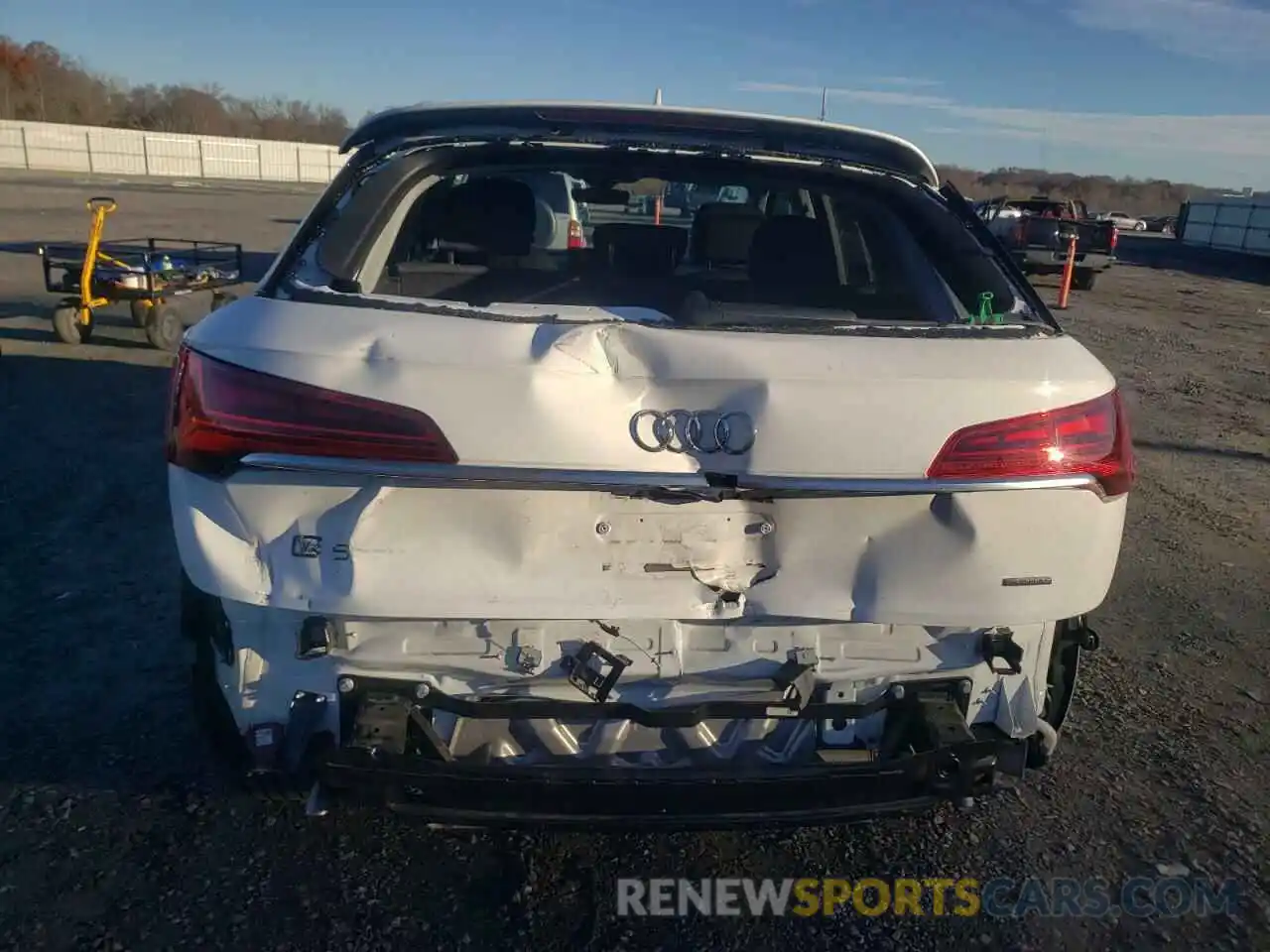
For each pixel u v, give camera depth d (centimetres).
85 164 5075
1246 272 2892
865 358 210
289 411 199
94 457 607
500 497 205
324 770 208
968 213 282
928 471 207
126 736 310
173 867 254
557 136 298
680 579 214
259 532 206
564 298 300
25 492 536
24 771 290
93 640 373
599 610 212
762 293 303
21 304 1155
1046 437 212
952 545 215
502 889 252
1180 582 485
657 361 204
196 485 208
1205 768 321
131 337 1009
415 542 206
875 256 318
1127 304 1833
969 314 248
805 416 203
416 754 216
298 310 211
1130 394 973
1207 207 3881
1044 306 250
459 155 277
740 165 291
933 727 221
